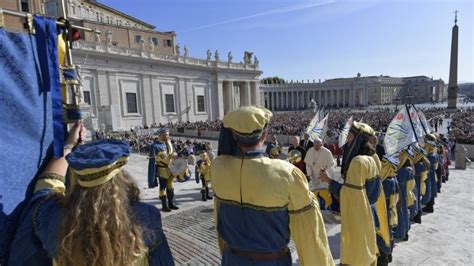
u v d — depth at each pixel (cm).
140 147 2647
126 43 5538
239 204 231
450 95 5500
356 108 10450
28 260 155
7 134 177
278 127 3575
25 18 199
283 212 222
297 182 222
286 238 231
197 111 5744
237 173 231
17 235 159
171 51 6519
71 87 227
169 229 673
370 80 11631
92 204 142
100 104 4212
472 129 2852
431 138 790
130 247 146
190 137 4091
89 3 5512
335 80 12400
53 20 216
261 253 227
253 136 226
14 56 185
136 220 154
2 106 177
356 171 391
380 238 458
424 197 736
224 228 247
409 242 584
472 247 559
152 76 4953
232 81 6400
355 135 429
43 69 201
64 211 147
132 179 169
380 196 460
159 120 5072
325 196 709
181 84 5434
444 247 560
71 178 163
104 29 5141
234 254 240
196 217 756
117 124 4178
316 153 757
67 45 231
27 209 169
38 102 196
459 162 1530
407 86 13025
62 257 138
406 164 592
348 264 398
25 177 182
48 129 200
